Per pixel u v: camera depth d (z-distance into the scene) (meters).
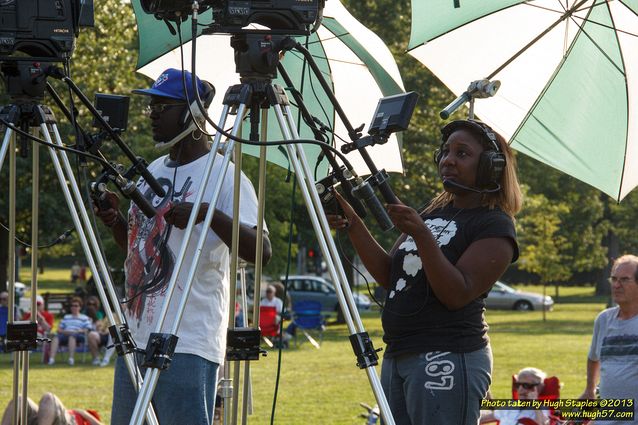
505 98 5.45
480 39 5.41
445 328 3.99
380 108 3.73
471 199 4.21
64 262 90.44
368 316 38.44
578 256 50.38
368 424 9.88
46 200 28.11
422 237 3.77
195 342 4.32
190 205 4.16
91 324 22.03
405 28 33.69
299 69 5.77
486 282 3.96
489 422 7.66
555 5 5.27
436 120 32.47
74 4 4.02
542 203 41.44
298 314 27.02
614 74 5.36
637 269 6.85
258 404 13.95
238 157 4.17
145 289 4.45
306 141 3.54
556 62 5.38
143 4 3.67
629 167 5.47
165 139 4.50
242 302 5.33
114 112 4.08
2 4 3.94
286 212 27.91
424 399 3.95
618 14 5.22
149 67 5.91
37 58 4.00
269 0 3.71
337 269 3.57
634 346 6.82
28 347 4.70
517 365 19.47
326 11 5.48
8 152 4.60
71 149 3.83
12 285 4.67
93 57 27.19
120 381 4.55
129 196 4.00
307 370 19.05
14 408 4.73
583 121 5.44
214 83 5.91
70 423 7.29
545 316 40.62
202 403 4.33
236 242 4.26
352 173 3.71
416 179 32.66
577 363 19.94
